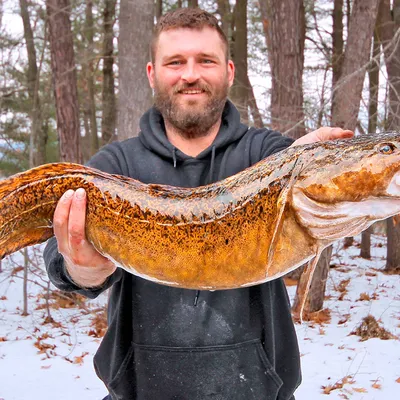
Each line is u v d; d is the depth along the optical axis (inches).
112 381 97.1
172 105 103.5
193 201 83.6
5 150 564.1
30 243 87.4
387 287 447.2
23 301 402.6
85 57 559.8
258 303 96.8
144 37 375.6
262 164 83.6
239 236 81.0
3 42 631.2
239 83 657.0
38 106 597.9
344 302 397.4
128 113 374.6
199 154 104.3
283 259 80.6
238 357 94.0
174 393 93.7
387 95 388.5
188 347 94.1
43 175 85.4
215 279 82.4
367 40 343.3
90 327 343.3
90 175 85.7
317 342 302.7
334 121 346.3
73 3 522.3
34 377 252.4
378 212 78.7
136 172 104.4
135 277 98.4
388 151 77.5
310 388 236.5
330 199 78.4
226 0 780.0
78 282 88.8
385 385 237.6
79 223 81.4
